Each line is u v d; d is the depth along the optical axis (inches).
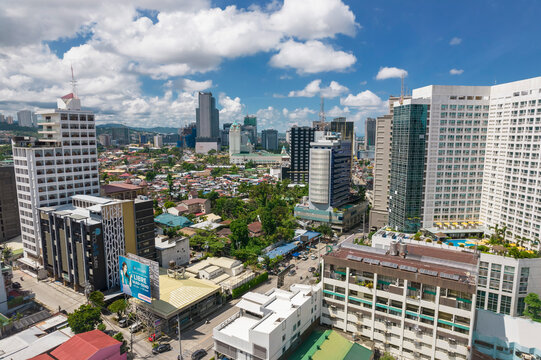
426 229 6692.9
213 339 3774.6
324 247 7519.7
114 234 5029.5
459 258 4143.7
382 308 3794.3
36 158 5506.9
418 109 6501.0
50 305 4714.6
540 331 3730.3
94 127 6240.2
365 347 3649.1
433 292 3518.7
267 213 7824.8
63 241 5196.9
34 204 5625.0
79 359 3134.8
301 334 3799.2
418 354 3609.7
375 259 3949.3
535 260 4655.5
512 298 4714.6
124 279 4375.0
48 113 5831.7
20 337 3659.0
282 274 6028.5
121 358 3444.9
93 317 3922.2
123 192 6948.8
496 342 3617.1
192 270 5531.5
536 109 5398.6
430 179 6692.9
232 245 6988.2
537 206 5354.3
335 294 4104.3
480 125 6599.4
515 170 5826.8
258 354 3248.0
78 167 6043.3
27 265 5866.1
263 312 3663.9
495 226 6309.1
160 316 4121.6
